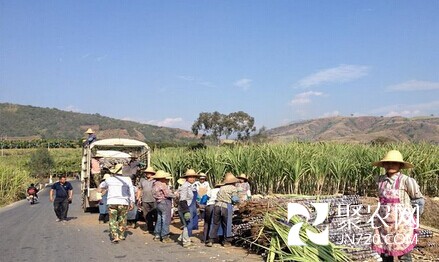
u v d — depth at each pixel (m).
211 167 20.12
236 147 21.16
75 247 11.66
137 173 20.19
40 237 13.41
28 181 41.69
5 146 104.88
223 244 11.66
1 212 24.17
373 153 20.20
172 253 10.77
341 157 20.91
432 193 20.34
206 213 12.03
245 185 14.71
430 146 21.66
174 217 17.41
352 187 20.94
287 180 20.02
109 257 10.34
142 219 17.42
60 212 17.64
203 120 65.38
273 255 9.23
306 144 22.12
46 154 71.94
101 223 16.81
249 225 11.10
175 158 21.64
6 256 10.53
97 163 20.48
